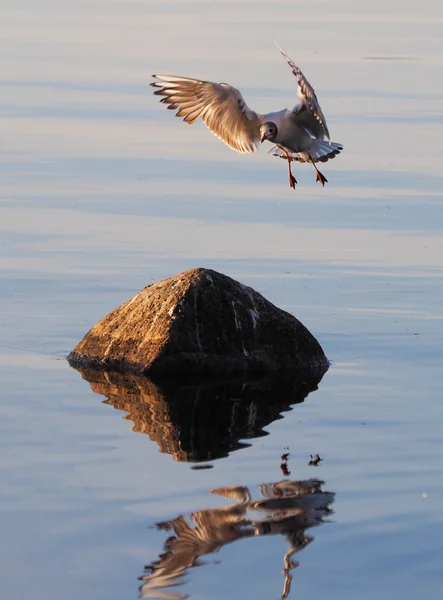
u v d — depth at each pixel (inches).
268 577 377.4
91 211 1003.3
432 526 415.2
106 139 1310.3
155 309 647.1
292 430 529.3
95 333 655.8
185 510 429.4
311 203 1052.5
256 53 1822.1
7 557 390.6
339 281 807.1
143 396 583.2
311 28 2148.1
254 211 1019.3
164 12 2368.4
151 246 895.7
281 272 829.2
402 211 1016.9
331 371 629.6
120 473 469.4
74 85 1608.0
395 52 1888.5
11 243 894.4
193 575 378.0
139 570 381.7
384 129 1348.4
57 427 528.4
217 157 1254.9
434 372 621.3
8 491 446.0
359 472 471.2
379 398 578.2
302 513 423.5
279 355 639.8
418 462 482.6
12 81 1628.9
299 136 655.8
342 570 383.6
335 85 1600.6
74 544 399.9
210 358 627.8
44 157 1214.3
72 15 2300.7
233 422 541.3
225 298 647.1
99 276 809.5
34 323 704.4
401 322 715.4
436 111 1457.9
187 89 607.2
